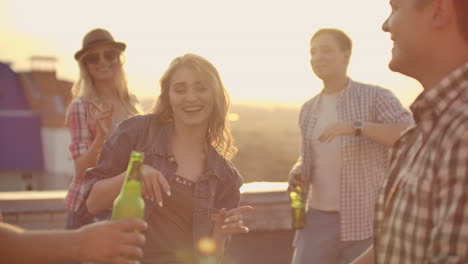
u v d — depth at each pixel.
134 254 1.14
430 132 1.25
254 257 4.83
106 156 2.53
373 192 3.77
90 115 3.87
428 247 1.17
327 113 3.89
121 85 4.09
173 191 2.48
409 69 1.33
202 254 2.47
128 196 1.57
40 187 52.94
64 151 52.56
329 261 3.81
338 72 3.82
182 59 2.57
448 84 1.21
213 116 2.65
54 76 55.16
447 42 1.24
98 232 1.13
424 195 1.19
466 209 1.07
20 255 1.08
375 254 1.37
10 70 56.50
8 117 53.28
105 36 4.00
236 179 2.66
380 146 3.80
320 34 3.84
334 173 3.80
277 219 4.86
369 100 3.79
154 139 2.56
